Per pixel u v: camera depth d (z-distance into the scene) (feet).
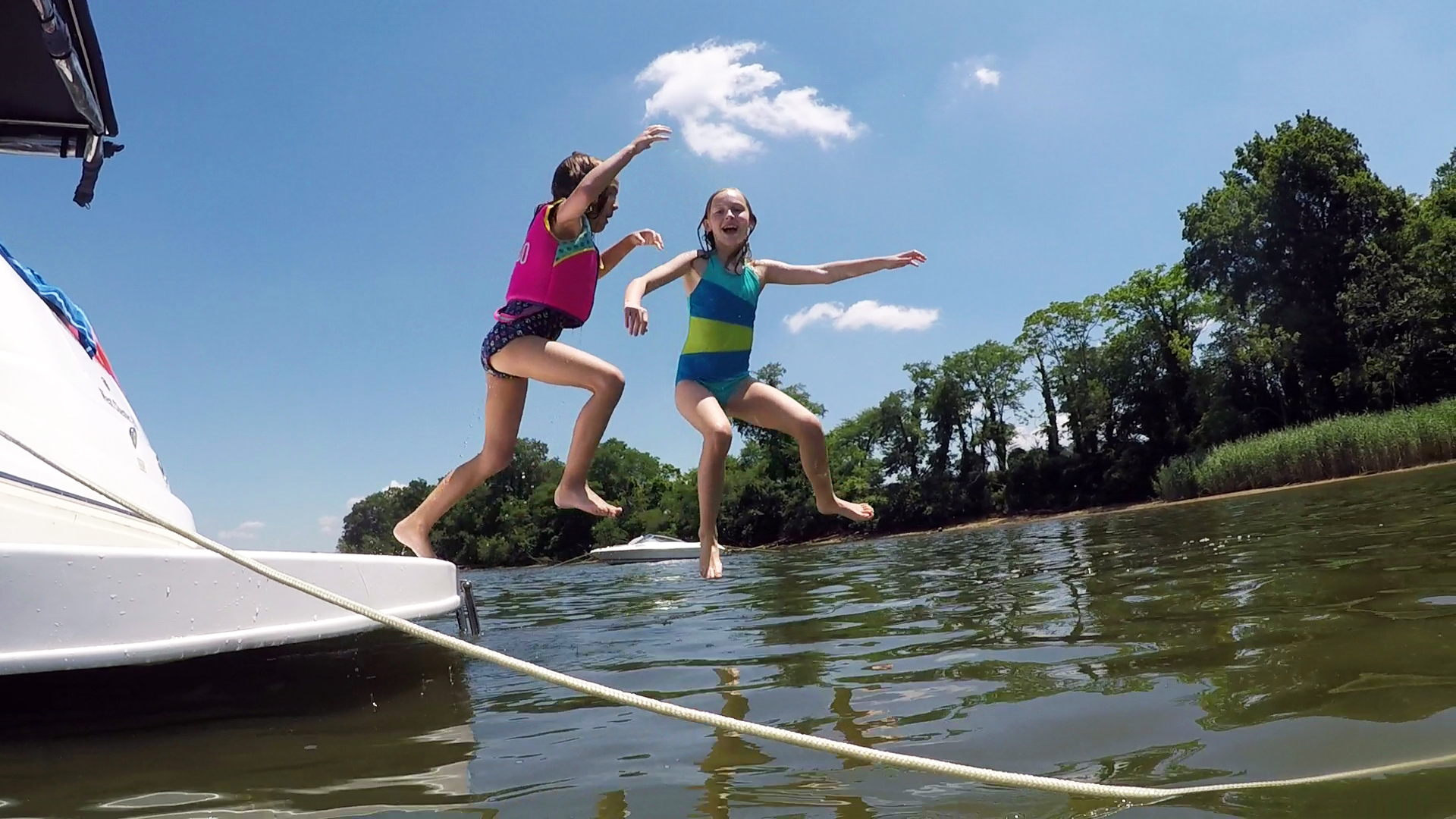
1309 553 22.50
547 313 13.98
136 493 13.65
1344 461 88.38
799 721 10.11
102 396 14.65
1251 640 12.26
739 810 6.98
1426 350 117.80
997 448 170.40
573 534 165.07
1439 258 119.65
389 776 8.30
